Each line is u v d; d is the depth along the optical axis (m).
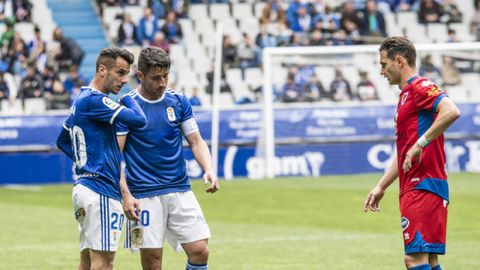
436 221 15.12
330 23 54.56
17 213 33.75
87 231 15.42
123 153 16.38
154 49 16.05
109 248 15.37
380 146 47.78
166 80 16.12
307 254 24.09
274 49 45.28
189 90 52.25
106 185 15.37
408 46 15.34
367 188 39.84
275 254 24.11
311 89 49.28
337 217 31.98
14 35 50.31
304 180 44.03
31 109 48.69
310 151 47.19
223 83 51.44
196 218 16.36
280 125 46.97
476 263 22.38
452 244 25.77
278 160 46.81
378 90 49.66
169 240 16.72
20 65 49.88
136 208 15.63
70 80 49.34
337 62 49.59
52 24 55.09
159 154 16.22
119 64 15.28
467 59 48.81
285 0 57.16
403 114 15.30
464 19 58.00
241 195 38.22
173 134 16.33
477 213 32.16
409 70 15.35
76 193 15.43
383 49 15.54
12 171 45.16
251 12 57.16
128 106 15.48
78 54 49.97
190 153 45.72
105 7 55.62
